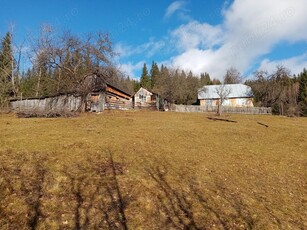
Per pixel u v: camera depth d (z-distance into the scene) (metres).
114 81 36.53
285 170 11.55
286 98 58.62
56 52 32.09
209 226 6.24
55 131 15.34
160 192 7.68
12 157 9.20
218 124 24.27
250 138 18.28
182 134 17.39
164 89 61.34
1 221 5.47
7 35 41.25
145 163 10.20
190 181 8.87
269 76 60.78
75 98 34.69
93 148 11.47
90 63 33.38
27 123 19.09
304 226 6.74
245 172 10.65
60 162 9.20
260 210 7.33
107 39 33.62
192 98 63.78
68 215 5.98
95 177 8.18
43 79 45.22
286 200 8.30
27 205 6.14
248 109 50.50
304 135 20.25
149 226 5.95
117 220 6.02
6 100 35.53
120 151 11.48
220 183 9.05
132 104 45.59
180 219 6.39
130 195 7.27
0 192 6.57
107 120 22.41
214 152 13.38
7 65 41.44
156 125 21.23
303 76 71.44
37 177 7.70
